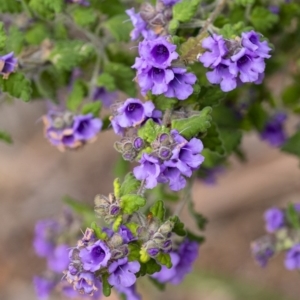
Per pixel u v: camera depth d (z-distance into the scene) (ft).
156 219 1.61
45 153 3.77
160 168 1.54
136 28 1.69
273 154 3.40
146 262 1.61
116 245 1.56
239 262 3.42
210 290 3.39
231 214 3.46
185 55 1.62
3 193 3.78
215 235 3.47
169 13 1.69
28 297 3.59
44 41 1.88
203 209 3.45
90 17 1.86
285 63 2.11
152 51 1.58
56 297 3.28
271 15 1.86
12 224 3.76
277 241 1.99
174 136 1.56
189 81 1.60
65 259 2.14
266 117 2.09
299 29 2.05
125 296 1.87
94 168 3.73
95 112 1.82
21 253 3.71
